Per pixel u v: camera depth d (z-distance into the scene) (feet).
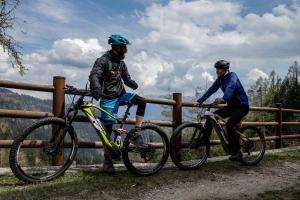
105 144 20.36
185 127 23.39
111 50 21.06
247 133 33.71
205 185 20.67
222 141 24.90
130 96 21.21
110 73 20.70
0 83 19.65
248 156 26.50
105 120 20.70
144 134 22.15
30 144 19.45
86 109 20.11
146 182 20.16
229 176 22.77
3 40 36.70
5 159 24.64
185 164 23.86
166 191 19.22
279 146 39.29
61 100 21.79
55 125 19.93
